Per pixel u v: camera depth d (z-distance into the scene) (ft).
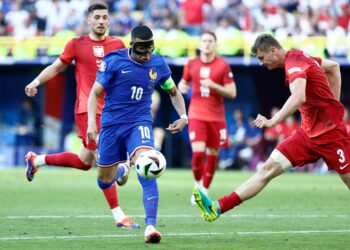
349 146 101.04
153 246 95.81
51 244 96.89
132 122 101.91
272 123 93.91
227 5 321.73
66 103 343.46
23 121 327.26
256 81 336.70
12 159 323.98
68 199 163.63
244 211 142.51
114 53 101.40
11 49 314.96
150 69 101.86
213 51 170.19
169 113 334.44
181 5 327.06
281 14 314.55
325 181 240.94
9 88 350.43
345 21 312.29
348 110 328.29
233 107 342.44
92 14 122.83
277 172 100.48
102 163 105.09
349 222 125.08
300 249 95.09
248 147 302.04
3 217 127.24
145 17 326.65
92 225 117.60
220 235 107.76
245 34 307.78
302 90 95.20
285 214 137.39
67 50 123.34
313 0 319.27
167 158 323.57
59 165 127.75
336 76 105.50
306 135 100.58
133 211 140.56
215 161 172.65
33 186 202.80
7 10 333.01
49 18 331.98
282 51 99.96
